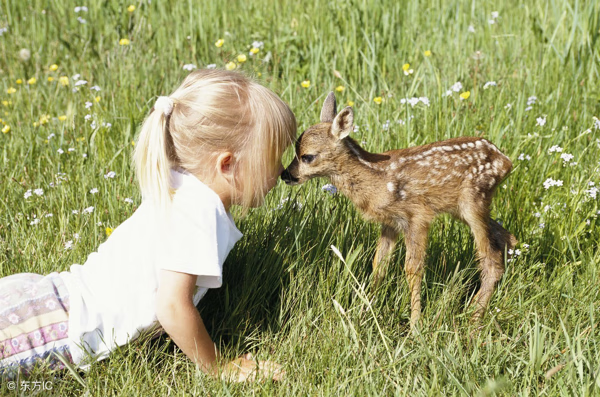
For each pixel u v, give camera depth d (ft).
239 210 13.88
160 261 10.94
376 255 13.91
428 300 12.89
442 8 25.08
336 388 10.85
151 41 25.09
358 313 12.14
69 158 18.15
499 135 17.10
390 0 25.23
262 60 22.98
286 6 26.84
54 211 15.56
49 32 26.66
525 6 25.21
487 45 23.71
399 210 13.35
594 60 20.98
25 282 11.30
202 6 26.48
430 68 20.83
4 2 28.48
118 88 21.61
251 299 12.77
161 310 10.91
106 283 11.32
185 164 11.19
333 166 13.42
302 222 13.56
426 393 10.36
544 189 16.01
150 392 10.92
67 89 22.89
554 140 17.37
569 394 10.34
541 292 12.96
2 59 25.40
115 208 14.82
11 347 10.87
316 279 13.08
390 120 18.28
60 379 11.08
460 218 13.79
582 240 14.64
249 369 11.47
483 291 13.50
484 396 9.67
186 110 11.07
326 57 23.11
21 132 19.43
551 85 20.65
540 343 10.82
